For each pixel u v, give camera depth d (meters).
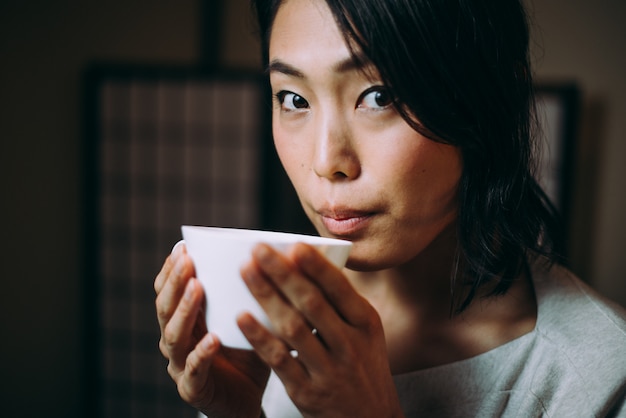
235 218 3.17
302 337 0.56
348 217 0.66
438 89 0.63
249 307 0.56
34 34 3.31
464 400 0.78
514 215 0.74
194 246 0.57
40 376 3.46
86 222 3.31
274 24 0.68
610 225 2.91
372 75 0.61
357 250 0.67
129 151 3.26
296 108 0.69
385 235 0.66
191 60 3.19
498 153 0.70
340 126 0.63
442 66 0.62
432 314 0.82
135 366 3.38
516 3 0.73
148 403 3.38
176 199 3.24
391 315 0.84
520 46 0.73
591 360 0.73
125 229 3.31
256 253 0.52
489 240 0.73
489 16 0.67
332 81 0.62
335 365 0.58
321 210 0.67
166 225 3.26
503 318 0.80
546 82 2.83
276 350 0.57
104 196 3.31
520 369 0.77
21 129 3.37
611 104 2.84
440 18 0.62
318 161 0.64
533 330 0.78
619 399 0.72
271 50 0.68
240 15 3.08
